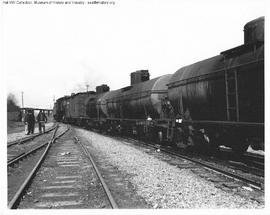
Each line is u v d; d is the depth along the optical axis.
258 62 8.90
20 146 18.36
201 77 12.23
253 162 10.84
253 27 9.72
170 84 15.48
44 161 12.64
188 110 13.87
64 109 56.66
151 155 13.70
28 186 8.52
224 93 10.83
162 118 17.61
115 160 12.70
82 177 9.56
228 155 12.66
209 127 12.23
